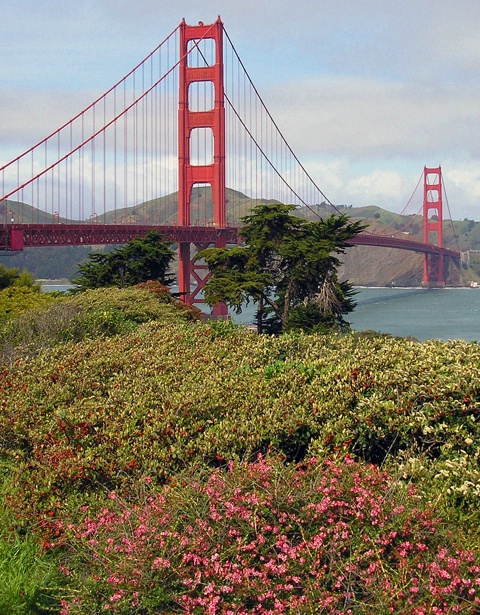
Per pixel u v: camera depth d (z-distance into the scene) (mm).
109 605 5215
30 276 39562
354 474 5914
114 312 19359
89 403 8781
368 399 7738
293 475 5945
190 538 5422
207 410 8125
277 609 4777
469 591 4715
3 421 8859
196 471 6980
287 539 5309
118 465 7336
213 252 32406
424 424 7234
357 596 4996
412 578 4875
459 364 7965
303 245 30469
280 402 8047
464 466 6566
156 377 9875
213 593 5027
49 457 7625
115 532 5859
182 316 23250
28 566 6445
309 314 29469
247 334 13086
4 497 7719
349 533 5305
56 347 13078
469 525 6117
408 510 5523
